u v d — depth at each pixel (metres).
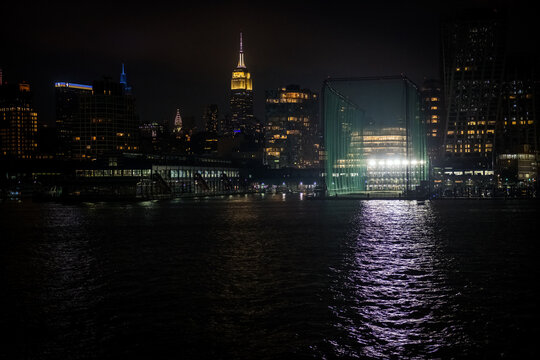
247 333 35.28
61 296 45.91
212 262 63.22
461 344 33.03
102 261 65.19
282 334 35.03
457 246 75.94
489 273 54.81
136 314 39.84
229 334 35.12
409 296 44.84
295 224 113.88
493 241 81.06
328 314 39.41
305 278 52.81
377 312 39.94
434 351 31.95
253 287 48.69
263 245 79.00
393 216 132.75
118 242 84.81
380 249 73.75
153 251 73.56
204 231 100.75
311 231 99.00
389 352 31.84
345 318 38.41
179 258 66.69
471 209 157.12
